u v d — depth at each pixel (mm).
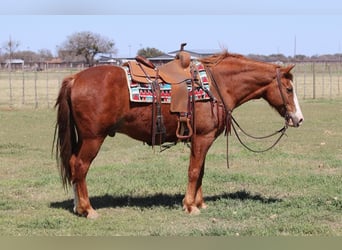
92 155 8445
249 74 9023
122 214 8859
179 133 8703
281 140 19297
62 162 8547
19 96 42219
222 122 8922
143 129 8633
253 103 38219
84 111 8258
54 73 74250
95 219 8461
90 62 77688
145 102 8422
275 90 9039
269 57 77188
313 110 31422
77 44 78375
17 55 117500
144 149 17047
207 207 9281
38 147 17625
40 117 27734
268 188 11016
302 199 9781
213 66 9000
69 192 10578
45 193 10516
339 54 98812
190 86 8602
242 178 11867
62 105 8477
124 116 8453
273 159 14859
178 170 13031
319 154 15977
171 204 9570
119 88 8336
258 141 18984
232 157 15172
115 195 10336
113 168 13328
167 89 8531
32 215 8734
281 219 8516
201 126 8703
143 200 9891
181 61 8797
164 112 8547
